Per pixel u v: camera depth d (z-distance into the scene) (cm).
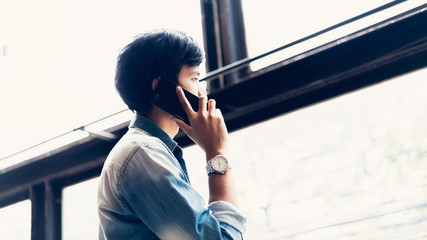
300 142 217
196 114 111
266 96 219
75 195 284
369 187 196
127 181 97
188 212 94
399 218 187
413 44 186
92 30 287
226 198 102
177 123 116
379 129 199
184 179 103
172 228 94
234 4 251
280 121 223
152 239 97
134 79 113
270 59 225
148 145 101
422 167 187
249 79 222
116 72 117
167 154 102
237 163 230
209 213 96
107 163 103
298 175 214
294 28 223
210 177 105
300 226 208
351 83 204
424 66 187
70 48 293
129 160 99
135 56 114
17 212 296
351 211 198
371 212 193
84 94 279
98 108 271
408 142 192
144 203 96
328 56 204
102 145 267
